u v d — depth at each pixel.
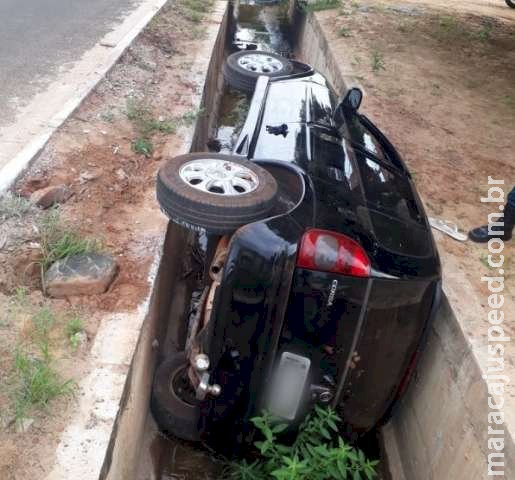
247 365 3.00
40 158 4.66
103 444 2.59
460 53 10.52
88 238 3.86
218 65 9.86
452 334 3.48
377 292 2.97
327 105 4.93
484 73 9.55
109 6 9.95
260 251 2.86
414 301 3.12
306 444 3.01
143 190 4.68
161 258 3.91
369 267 2.93
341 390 3.15
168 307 4.39
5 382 2.75
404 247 3.24
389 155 4.50
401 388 3.31
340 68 8.85
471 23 12.73
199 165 3.44
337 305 2.94
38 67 6.70
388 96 7.90
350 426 3.34
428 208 5.07
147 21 9.06
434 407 3.45
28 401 2.67
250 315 2.92
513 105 8.16
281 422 3.15
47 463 2.47
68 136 5.09
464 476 2.95
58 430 2.61
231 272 2.89
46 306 3.30
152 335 3.63
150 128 5.69
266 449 2.91
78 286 3.41
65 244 3.63
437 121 7.24
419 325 3.20
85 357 3.01
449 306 3.59
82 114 5.58
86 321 3.25
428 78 8.90
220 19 10.51
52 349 3.02
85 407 2.74
